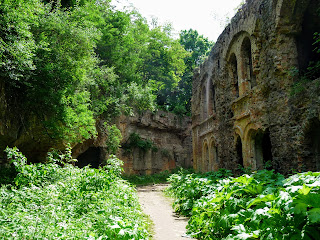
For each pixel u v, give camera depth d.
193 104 28.05
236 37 17.42
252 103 14.74
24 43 9.04
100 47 24.00
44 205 6.23
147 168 32.19
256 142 15.45
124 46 25.69
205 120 24.14
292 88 11.56
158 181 28.45
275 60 12.34
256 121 14.20
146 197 15.23
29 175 8.22
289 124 11.51
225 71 19.12
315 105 10.08
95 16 20.70
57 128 12.63
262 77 13.84
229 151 18.17
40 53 11.45
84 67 13.53
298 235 3.79
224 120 19.19
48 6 12.70
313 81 10.42
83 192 7.72
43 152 15.23
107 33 23.47
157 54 35.09
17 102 11.83
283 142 11.77
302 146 10.82
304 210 3.78
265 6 13.44
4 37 8.98
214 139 21.52
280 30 12.34
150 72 36.72
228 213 5.63
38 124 13.45
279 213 4.18
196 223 6.46
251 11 14.89
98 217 5.66
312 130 10.62
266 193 5.32
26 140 13.11
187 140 38.28
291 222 4.01
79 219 5.98
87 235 4.73
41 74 11.48
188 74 45.53
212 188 9.25
